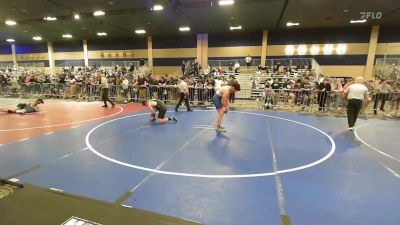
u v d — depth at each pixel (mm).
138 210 3039
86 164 4539
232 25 17516
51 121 8383
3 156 4934
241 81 16672
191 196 3414
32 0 11594
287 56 19594
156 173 4164
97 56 24656
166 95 13227
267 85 13008
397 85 11758
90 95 14844
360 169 4430
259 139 6336
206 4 12383
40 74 19422
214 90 12289
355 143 6074
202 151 5340
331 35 18438
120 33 20891
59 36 22203
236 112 10617
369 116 9914
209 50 21453
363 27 17594
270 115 9922
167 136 6543
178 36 22094
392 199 3379
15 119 8703
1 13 13977
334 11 13266
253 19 15508
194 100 12734
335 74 18672
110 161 4699
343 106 10961
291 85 12203
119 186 3680
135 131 7070
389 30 17219
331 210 3090
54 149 5387
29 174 4078
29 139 6160
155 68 23078
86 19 15477
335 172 4281
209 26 17984
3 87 17266
